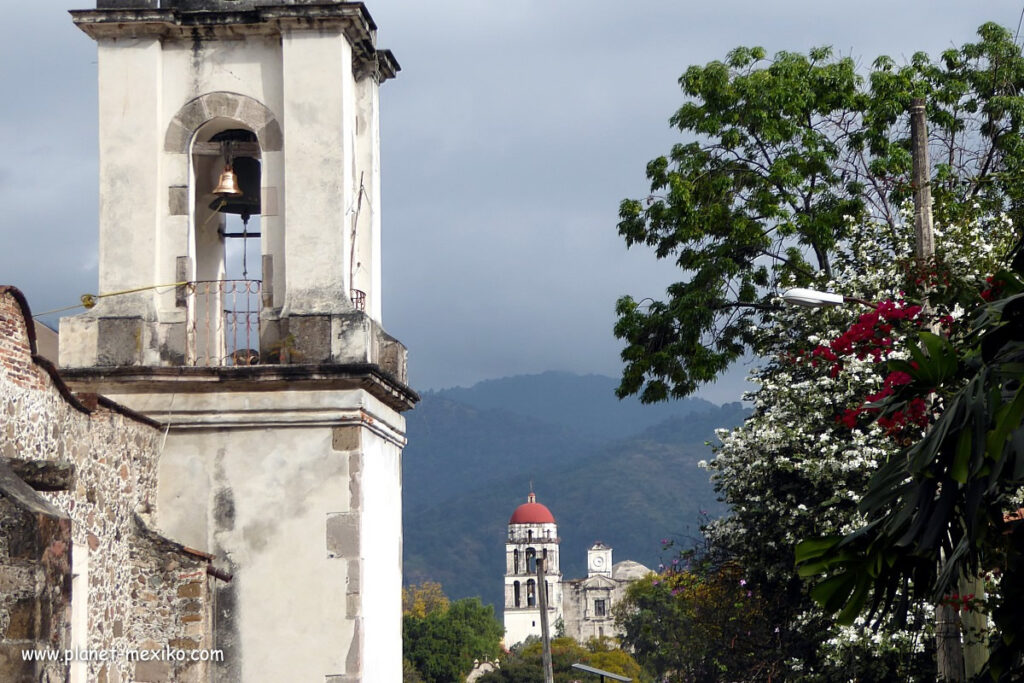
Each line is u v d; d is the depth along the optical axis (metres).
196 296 23.83
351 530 21.78
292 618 21.62
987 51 36.28
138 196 22.89
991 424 12.48
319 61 22.91
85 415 19.05
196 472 21.97
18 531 14.34
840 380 27.06
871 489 13.55
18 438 16.67
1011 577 13.44
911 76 35.31
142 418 21.14
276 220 22.80
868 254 29.25
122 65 23.12
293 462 21.92
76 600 18.69
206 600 21.31
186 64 23.22
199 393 22.05
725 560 32.47
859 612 13.54
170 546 21.11
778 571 29.47
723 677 33.81
